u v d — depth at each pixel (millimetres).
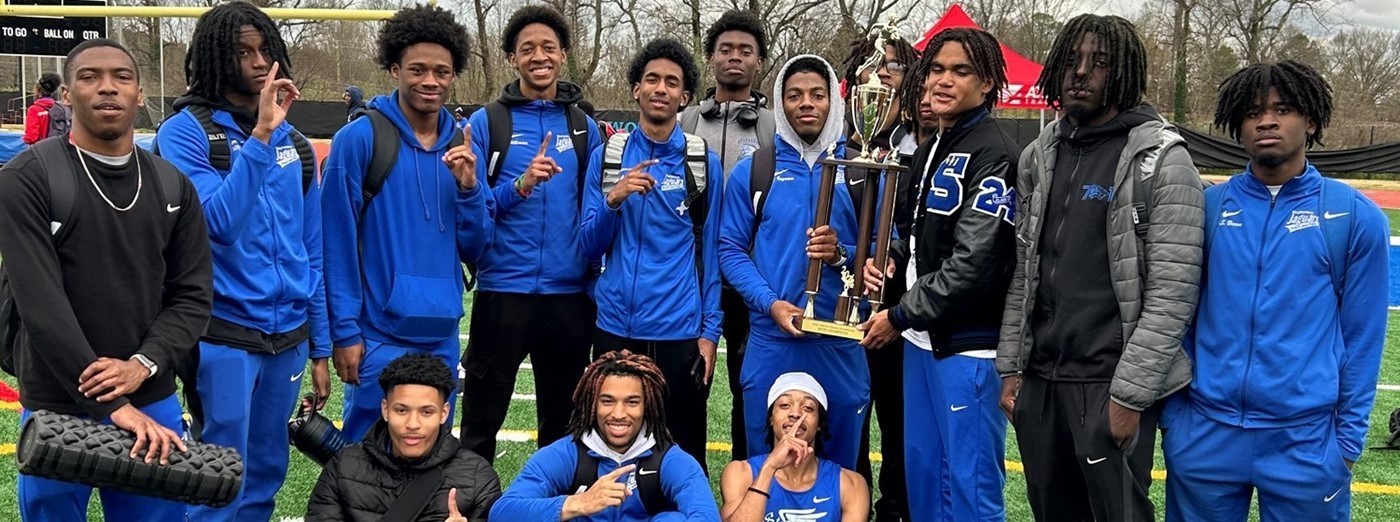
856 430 4234
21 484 3191
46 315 2867
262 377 3695
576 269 4441
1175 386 3248
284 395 3762
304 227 3844
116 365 2973
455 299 4164
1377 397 7094
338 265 4004
